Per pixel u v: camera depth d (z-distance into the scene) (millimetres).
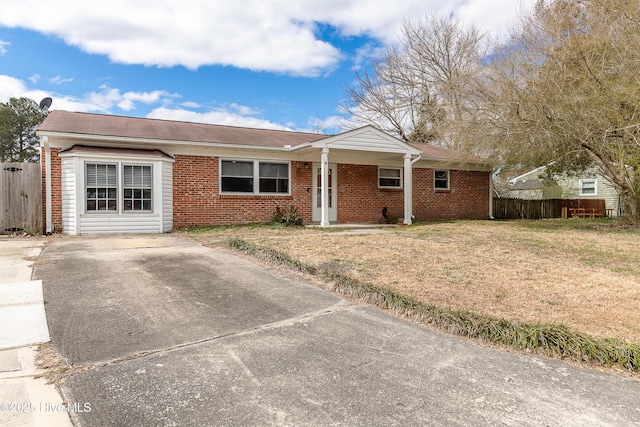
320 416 2221
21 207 10039
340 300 4520
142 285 4992
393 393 2498
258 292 4789
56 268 5855
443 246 8250
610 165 12703
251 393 2461
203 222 12211
